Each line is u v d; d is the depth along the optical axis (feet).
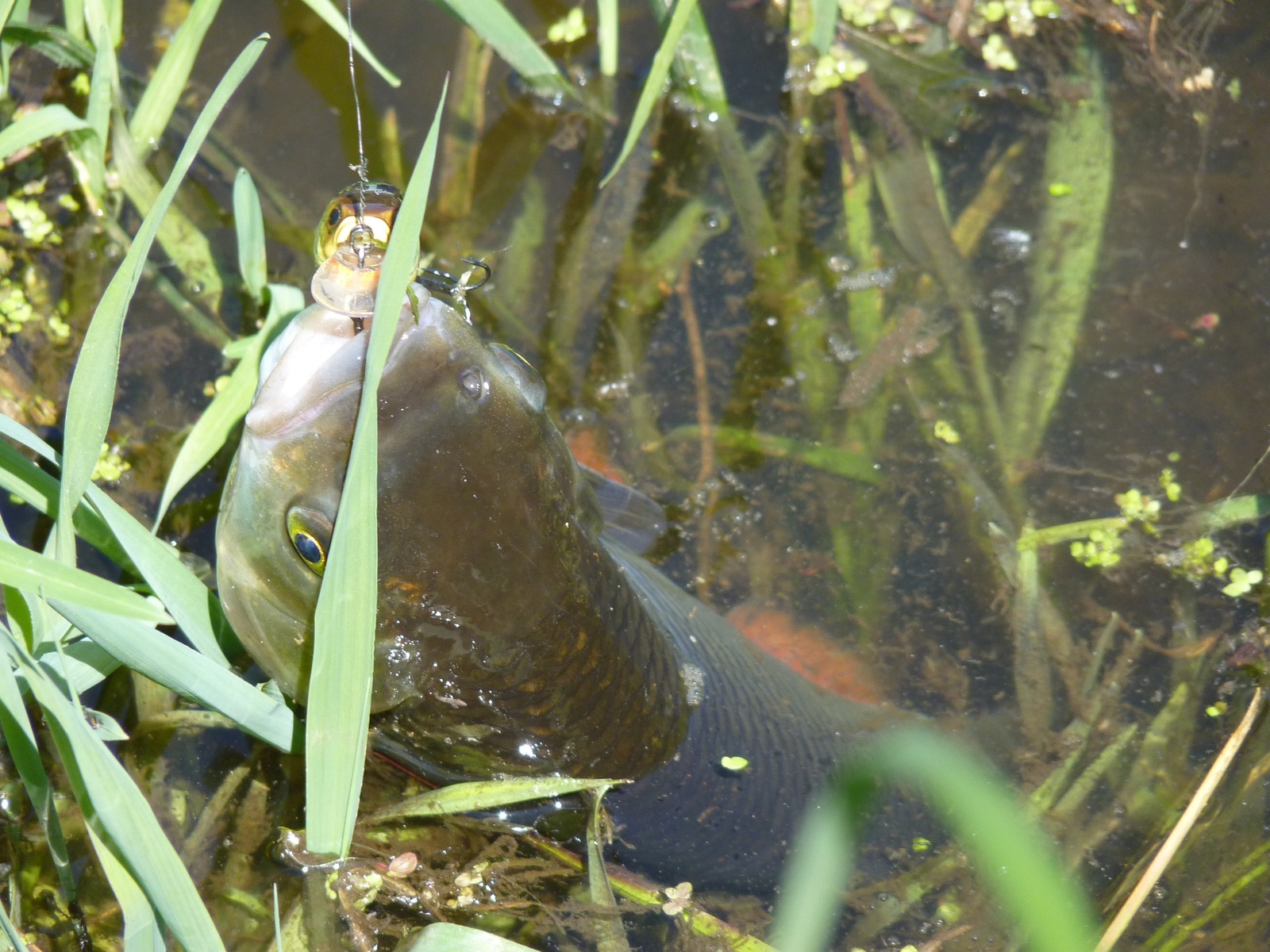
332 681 7.73
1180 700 11.70
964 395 13.44
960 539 12.79
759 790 10.37
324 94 14.32
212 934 7.66
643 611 9.88
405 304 7.59
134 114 13.53
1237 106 14.80
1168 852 10.25
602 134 14.67
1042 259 13.99
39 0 14.20
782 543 12.80
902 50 15.11
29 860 9.80
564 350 13.47
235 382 11.14
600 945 9.61
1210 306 13.66
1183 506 12.66
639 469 13.05
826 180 14.66
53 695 7.35
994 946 10.12
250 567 8.40
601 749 9.53
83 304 13.05
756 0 15.29
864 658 12.24
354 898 9.72
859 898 10.37
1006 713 11.81
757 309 13.87
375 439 6.98
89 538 10.05
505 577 8.11
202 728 10.66
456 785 9.55
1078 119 14.73
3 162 12.66
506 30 13.87
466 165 14.28
